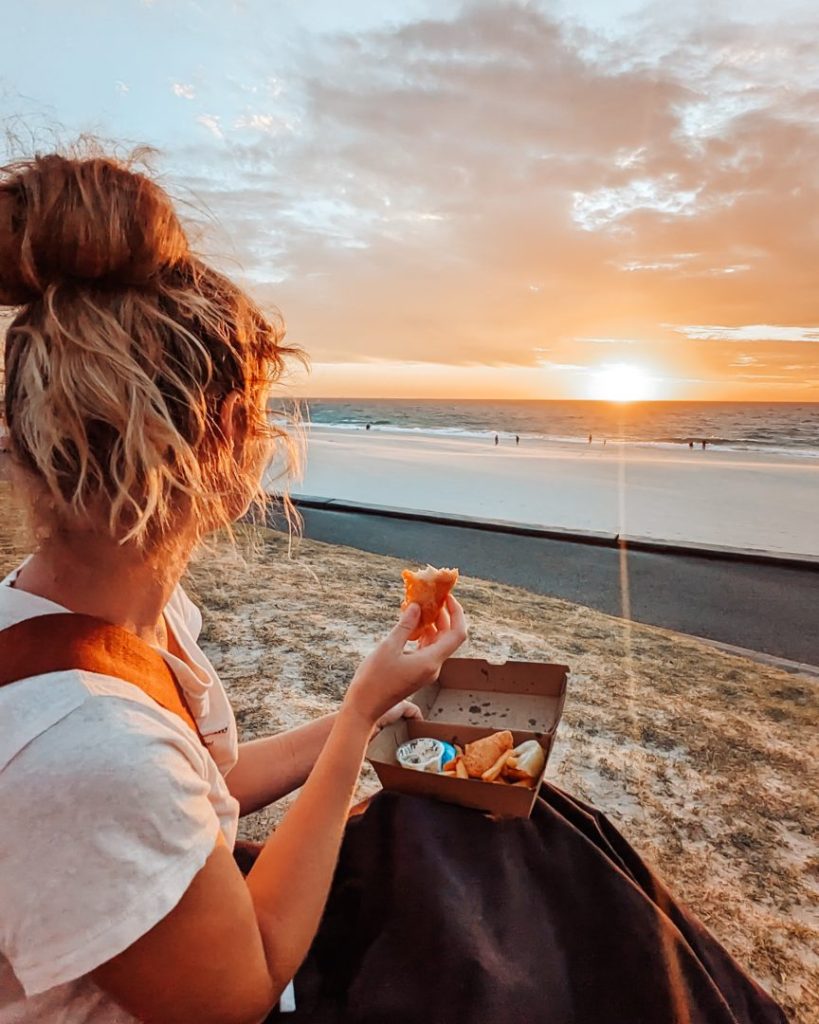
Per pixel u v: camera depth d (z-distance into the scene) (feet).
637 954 3.91
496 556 25.59
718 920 7.18
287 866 3.06
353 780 3.45
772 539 29.19
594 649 15.06
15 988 2.47
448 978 3.59
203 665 3.82
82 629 2.55
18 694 2.29
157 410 2.44
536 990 3.65
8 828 2.17
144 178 2.59
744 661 14.85
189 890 2.40
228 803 3.22
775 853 8.27
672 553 26.53
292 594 17.49
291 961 2.88
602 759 10.24
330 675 12.61
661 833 8.58
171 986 2.41
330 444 79.36
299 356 3.31
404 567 21.67
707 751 10.61
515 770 5.04
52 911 2.19
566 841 4.47
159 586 2.90
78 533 2.61
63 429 2.38
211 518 2.88
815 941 6.95
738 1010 4.36
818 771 10.15
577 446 82.53
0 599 2.60
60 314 2.38
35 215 2.35
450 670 6.81
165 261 2.54
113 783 2.23
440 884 3.98
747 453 74.02
